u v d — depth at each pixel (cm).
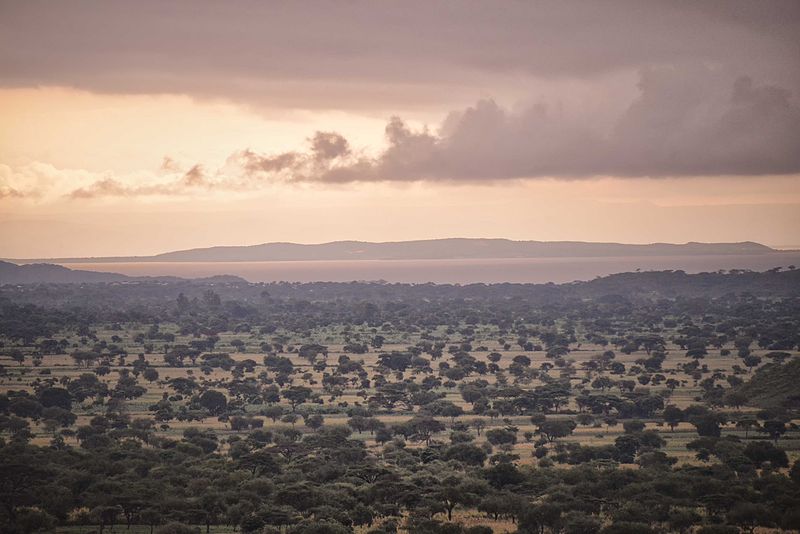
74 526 18500
